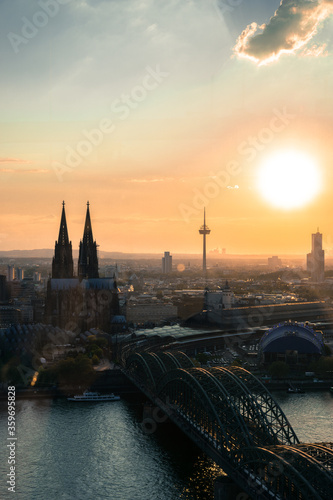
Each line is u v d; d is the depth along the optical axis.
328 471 150.12
